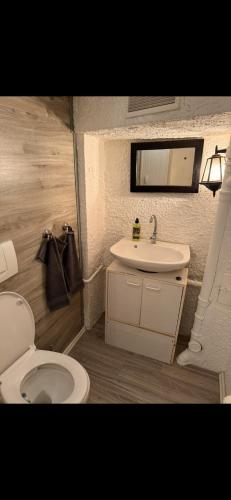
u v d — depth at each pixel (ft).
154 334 5.68
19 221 3.66
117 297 5.74
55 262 4.48
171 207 5.82
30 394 3.96
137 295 5.47
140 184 5.88
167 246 5.88
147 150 5.53
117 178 6.15
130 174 5.91
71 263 5.09
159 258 5.93
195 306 6.40
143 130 4.50
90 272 6.25
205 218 5.57
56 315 5.23
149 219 6.16
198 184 5.35
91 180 5.51
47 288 4.58
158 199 5.89
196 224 5.71
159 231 6.16
